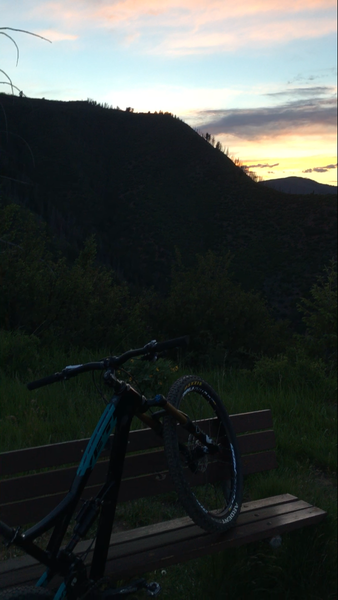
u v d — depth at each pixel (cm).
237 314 1091
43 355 701
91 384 596
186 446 265
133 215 19675
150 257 17338
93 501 208
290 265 15025
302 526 294
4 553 301
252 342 1104
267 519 290
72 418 471
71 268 927
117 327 956
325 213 17062
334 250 15138
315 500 382
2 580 219
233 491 290
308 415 585
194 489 386
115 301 984
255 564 291
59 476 248
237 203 19188
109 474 216
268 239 16925
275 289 14075
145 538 261
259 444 324
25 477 239
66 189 19950
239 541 265
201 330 1057
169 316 1095
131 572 231
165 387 575
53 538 193
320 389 690
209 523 245
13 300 823
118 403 219
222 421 299
